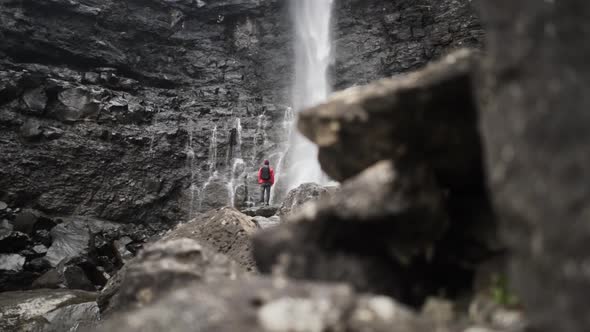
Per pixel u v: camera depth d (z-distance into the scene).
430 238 1.89
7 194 16.72
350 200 1.87
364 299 1.56
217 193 20.81
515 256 1.39
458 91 1.83
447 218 1.95
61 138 18.48
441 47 23.33
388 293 1.87
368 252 1.92
